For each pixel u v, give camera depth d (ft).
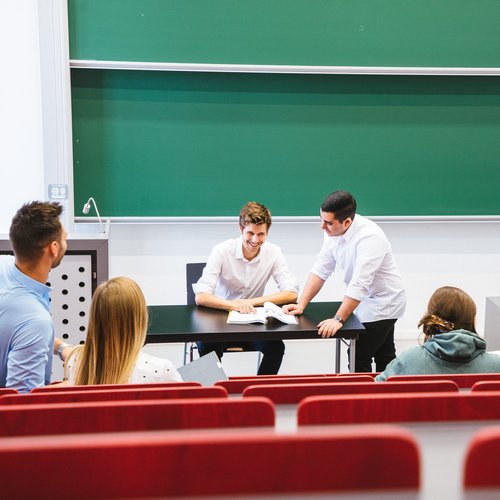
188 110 14.11
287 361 14.34
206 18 13.65
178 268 14.94
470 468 2.20
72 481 2.19
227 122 14.25
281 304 11.00
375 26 14.05
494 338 12.05
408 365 6.77
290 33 13.88
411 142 14.76
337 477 2.22
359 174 14.78
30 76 13.62
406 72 14.25
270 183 14.61
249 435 2.21
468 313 7.01
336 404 3.36
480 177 15.06
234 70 13.83
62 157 13.75
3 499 2.17
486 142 14.96
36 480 2.17
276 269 11.44
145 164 14.23
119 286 5.81
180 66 13.66
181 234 14.80
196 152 14.30
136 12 13.48
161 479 2.21
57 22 13.19
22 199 14.08
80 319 9.84
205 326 9.66
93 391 4.26
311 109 14.38
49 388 4.96
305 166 14.61
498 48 14.46
